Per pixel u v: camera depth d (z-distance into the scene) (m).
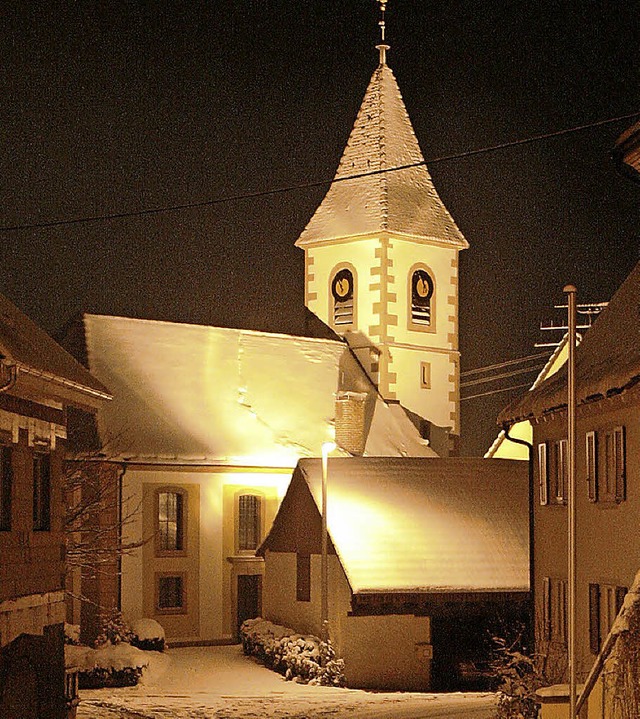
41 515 24.09
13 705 21.53
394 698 33.41
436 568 37.72
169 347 51.16
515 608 37.97
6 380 20.64
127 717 28.88
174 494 45.91
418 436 57.56
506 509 41.06
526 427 51.78
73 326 49.78
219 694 34.31
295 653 37.97
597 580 25.44
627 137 21.86
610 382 23.27
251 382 52.41
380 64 62.97
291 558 41.62
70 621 41.75
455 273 62.22
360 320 59.50
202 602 45.91
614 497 24.59
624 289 27.86
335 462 42.00
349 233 59.78
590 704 18.91
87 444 44.59
